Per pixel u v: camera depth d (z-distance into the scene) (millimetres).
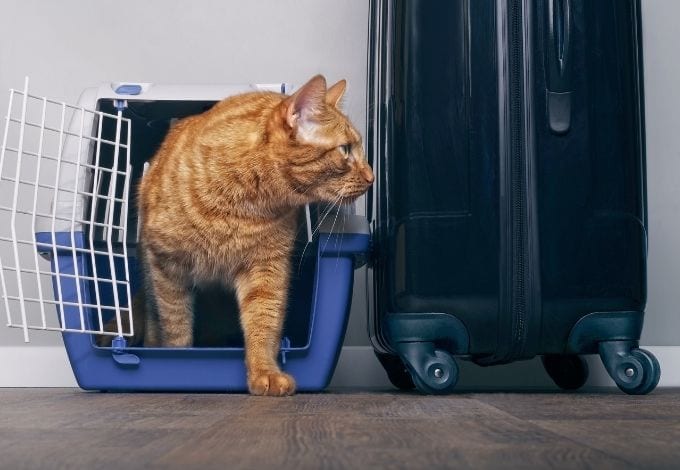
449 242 1507
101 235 1945
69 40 2160
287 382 1512
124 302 1904
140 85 1788
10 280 2109
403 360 1529
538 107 1521
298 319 1926
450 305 1505
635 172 1562
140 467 645
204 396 1507
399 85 1534
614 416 1084
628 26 1569
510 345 1524
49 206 2119
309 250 1837
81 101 1748
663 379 2082
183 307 1764
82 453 728
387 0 1610
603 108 1542
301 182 1653
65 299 1624
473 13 1518
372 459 684
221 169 1622
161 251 1693
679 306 2125
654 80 2162
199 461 674
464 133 1512
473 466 644
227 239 1663
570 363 1896
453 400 1394
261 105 1700
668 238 2137
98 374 1617
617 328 1541
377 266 1728
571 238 1525
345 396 1507
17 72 2143
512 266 1502
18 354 2086
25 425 972
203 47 2174
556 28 1529
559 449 743
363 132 2150
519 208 1512
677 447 759
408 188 1514
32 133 2131
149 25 2174
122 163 1956
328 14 2170
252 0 2176
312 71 2170
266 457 697
